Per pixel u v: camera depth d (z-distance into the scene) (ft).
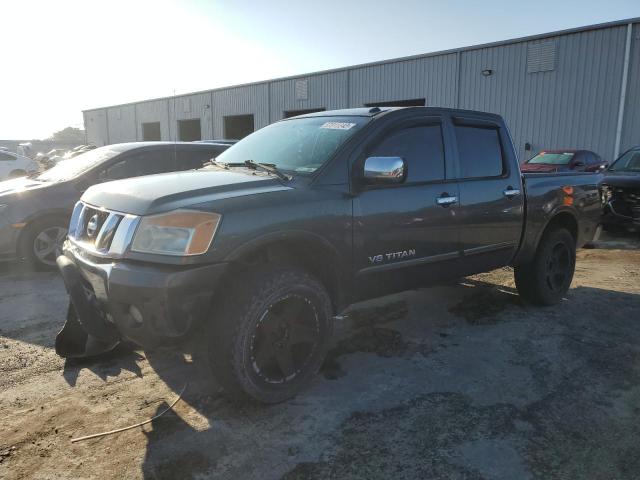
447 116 13.87
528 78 64.13
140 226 9.25
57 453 8.80
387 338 14.14
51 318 15.35
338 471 8.38
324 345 10.91
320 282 10.69
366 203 11.43
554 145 62.69
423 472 8.36
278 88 99.04
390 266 12.09
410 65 76.54
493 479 8.21
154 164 22.77
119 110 155.33
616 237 32.42
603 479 8.24
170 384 11.31
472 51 69.21
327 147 11.68
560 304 17.39
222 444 9.09
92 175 21.35
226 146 24.75
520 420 9.96
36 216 20.16
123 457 8.70
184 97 125.80
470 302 17.47
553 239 16.76
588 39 58.75
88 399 10.63
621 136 57.16
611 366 12.42
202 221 9.16
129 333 9.43
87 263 9.92
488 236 14.57
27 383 11.29
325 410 10.25
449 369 12.18
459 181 13.76
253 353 9.82
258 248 9.77
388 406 10.43
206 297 9.21
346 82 86.17
